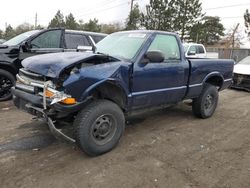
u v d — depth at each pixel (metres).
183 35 26.83
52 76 3.53
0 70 6.64
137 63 4.32
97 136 3.89
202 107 5.84
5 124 5.17
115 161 3.82
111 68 3.94
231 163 3.88
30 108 3.90
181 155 4.09
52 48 7.34
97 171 3.54
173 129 5.23
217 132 5.16
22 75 4.14
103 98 4.09
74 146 4.24
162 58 4.30
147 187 3.22
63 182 3.27
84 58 3.75
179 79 5.09
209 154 4.16
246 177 3.51
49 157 3.88
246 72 9.92
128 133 4.91
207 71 5.73
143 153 4.10
